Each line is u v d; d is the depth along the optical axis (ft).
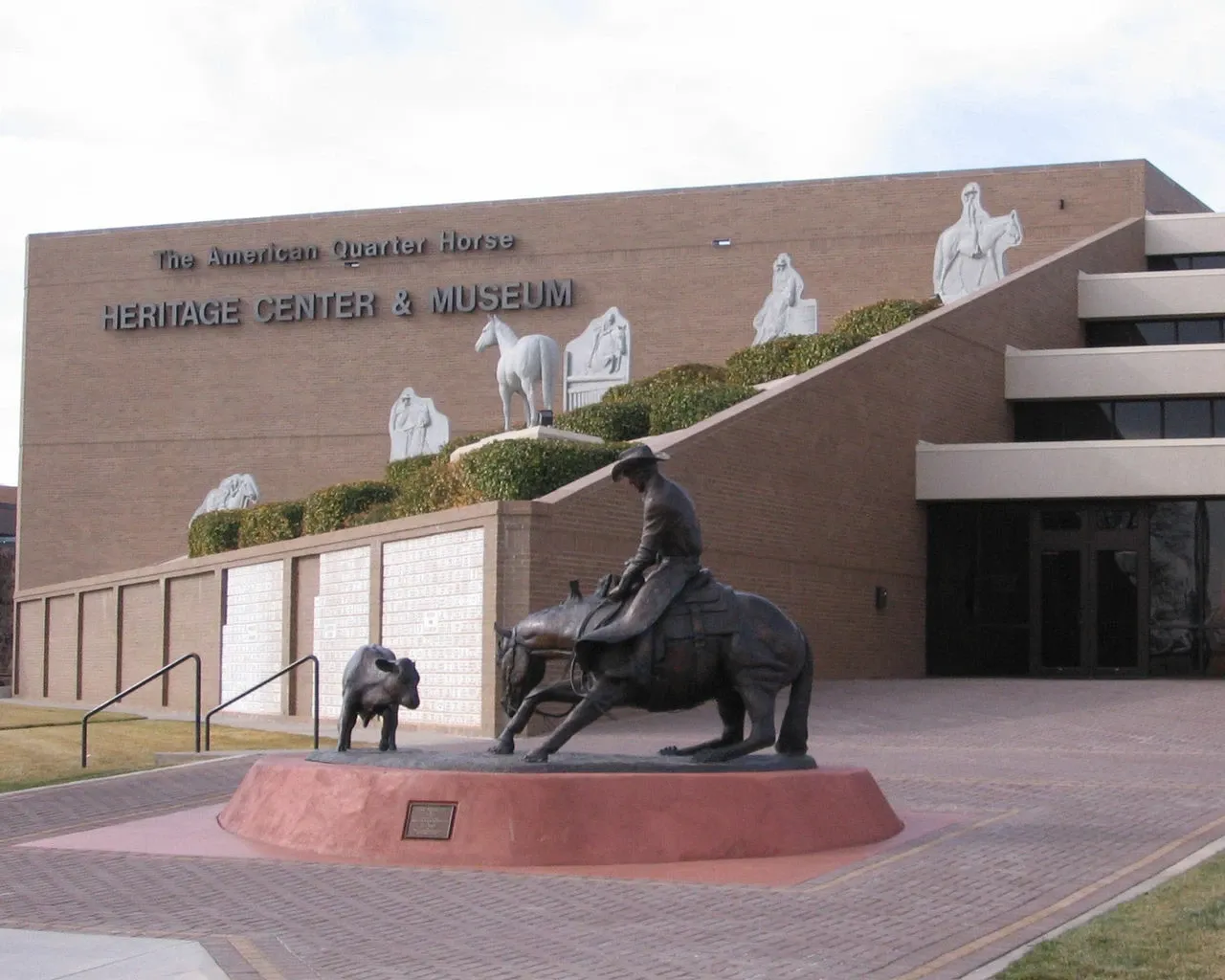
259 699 103.40
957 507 119.03
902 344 114.62
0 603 207.92
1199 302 136.77
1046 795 52.90
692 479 89.86
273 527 117.08
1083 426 130.93
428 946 31.58
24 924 34.35
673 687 43.68
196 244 166.71
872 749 66.59
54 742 80.18
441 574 80.12
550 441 87.30
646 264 155.33
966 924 32.96
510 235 158.51
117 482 166.61
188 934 32.91
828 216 151.64
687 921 33.47
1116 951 28.86
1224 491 112.88
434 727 79.97
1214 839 43.65
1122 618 115.96
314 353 162.61
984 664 117.91
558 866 40.04
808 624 100.94
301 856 42.45
